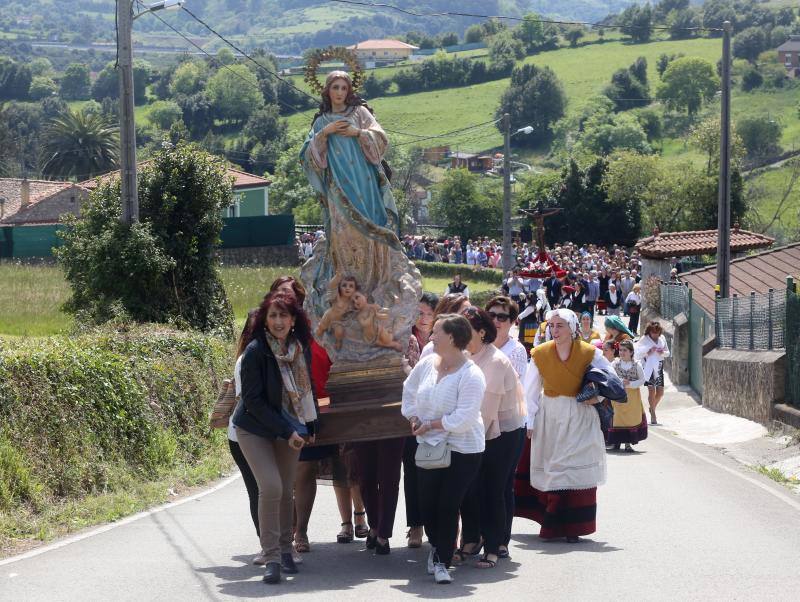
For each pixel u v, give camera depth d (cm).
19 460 1046
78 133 8931
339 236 951
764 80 15150
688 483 1262
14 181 6512
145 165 2408
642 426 1602
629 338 1614
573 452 940
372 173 968
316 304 961
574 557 876
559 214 7094
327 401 932
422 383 812
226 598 732
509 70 16062
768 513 1063
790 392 1714
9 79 15988
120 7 2134
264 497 794
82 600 719
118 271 2200
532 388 959
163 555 876
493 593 752
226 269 3944
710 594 740
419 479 812
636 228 7012
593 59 16888
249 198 6241
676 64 14662
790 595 735
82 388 1198
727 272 2580
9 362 1113
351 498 995
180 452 1373
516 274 3625
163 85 15800
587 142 13000
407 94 15512
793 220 7725
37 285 3127
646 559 858
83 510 1058
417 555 896
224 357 1652
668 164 7462
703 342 2447
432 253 6025
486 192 8488
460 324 799
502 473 853
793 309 1689
